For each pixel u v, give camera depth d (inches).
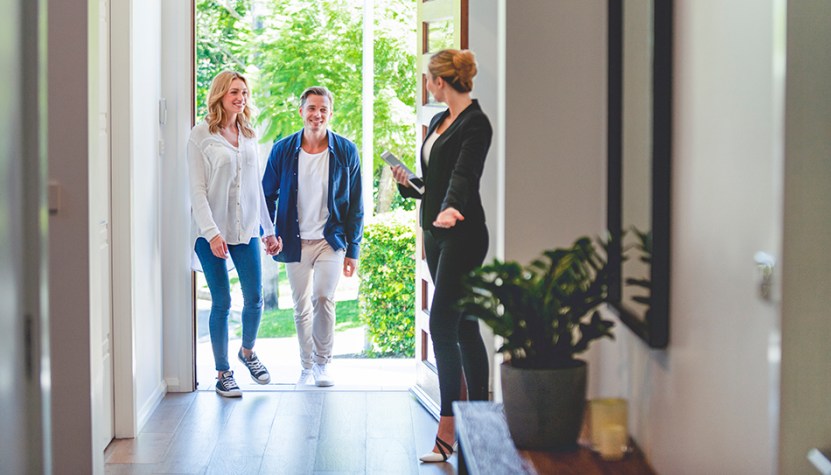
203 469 173.9
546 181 124.6
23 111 69.4
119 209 191.5
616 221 113.0
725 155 76.7
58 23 143.7
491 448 95.4
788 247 67.8
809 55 66.8
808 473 68.6
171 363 228.5
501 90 127.6
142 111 205.5
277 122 293.1
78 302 144.9
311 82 292.7
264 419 206.5
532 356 96.7
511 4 123.4
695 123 84.0
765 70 69.3
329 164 232.1
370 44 290.5
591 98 123.9
